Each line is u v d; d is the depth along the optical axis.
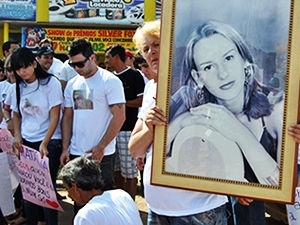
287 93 2.14
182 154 2.35
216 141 2.29
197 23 2.28
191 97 2.32
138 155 2.86
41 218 5.07
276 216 5.32
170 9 2.32
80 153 4.26
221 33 2.23
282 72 2.15
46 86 4.55
